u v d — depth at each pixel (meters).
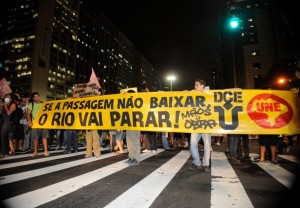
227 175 4.51
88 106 6.87
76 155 7.22
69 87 113.81
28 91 94.81
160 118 5.96
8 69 102.12
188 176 4.40
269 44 59.66
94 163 5.71
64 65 111.06
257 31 61.53
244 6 66.25
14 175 4.36
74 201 2.99
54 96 104.19
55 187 3.60
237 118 5.54
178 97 5.99
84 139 12.32
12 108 6.84
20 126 8.83
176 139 11.61
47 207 2.79
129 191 3.42
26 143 8.60
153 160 6.33
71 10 118.31
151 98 6.18
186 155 7.47
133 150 5.67
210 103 5.75
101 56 148.88
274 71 40.00
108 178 4.18
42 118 7.25
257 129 5.43
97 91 8.24
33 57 96.88
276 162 5.89
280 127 5.41
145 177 4.28
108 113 6.55
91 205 2.87
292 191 3.48
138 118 6.14
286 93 5.58
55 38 106.06
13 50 103.00
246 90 5.68
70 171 4.75
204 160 4.94
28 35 100.62
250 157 7.10
